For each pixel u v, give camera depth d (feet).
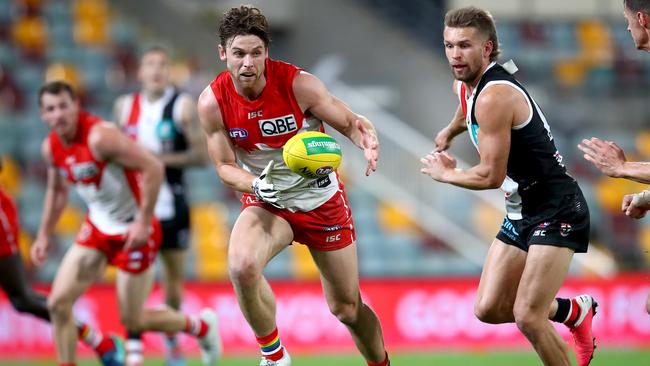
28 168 154.10
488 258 64.23
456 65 59.47
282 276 143.95
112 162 79.61
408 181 156.66
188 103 95.86
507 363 105.70
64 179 86.22
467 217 154.40
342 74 183.11
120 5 183.93
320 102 60.03
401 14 190.80
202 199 152.56
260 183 58.75
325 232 62.85
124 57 175.32
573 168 168.86
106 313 116.57
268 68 59.62
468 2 192.95
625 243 157.38
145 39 180.04
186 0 188.55
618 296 123.34
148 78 96.32
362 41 185.37
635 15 57.67
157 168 79.87
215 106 60.59
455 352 115.85
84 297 116.26
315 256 64.13
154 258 83.05
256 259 59.06
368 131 59.88
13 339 113.19
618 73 189.26
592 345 67.87
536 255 60.44
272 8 184.34
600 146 60.03
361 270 150.10
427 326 121.70
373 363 68.74
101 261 81.05
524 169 61.05
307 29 185.68
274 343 62.44
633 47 192.65
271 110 59.88
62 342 79.30
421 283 122.11
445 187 155.43
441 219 154.71
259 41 57.06
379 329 67.31
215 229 145.89
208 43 178.81
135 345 83.97
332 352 116.78
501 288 62.95
